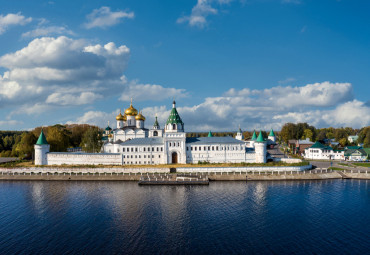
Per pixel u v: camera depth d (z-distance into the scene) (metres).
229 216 65.19
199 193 85.75
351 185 96.88
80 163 126.06
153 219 63.56
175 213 67.38
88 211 69.62
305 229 57.72
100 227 59.31
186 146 128.88
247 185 97.00
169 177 104.75
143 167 116.06
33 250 49.50
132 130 150.00
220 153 129.00
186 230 57.38
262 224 60.31
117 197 82.06
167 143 126.25
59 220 63.62
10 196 84.94
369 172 112.94
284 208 70.75
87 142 155.25
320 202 75.69
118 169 114.94
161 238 53.81
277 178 106.88
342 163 143.38
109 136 167.00
